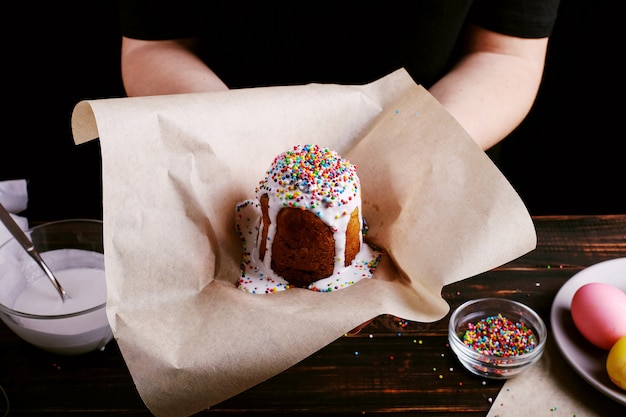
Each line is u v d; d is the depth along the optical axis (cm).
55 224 61
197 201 55
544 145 112
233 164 58
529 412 53
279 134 60
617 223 70
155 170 53
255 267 59
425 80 78
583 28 101
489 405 54
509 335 58
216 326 50
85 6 106
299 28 74
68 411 53
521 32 75
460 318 60
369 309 51
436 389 55
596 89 105
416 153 58
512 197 53
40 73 110
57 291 58
